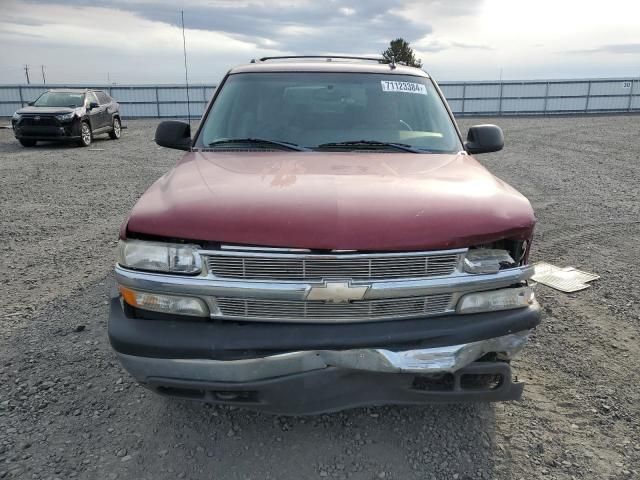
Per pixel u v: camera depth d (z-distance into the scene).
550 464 2.41
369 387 2.24
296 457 2.44
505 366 2.31
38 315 3.91
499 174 10.29
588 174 10.23
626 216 6.93
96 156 13.30
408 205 2.24
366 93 3.62
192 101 32.59
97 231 6.32
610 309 4.06
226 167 2.78
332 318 2.18
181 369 2.15
